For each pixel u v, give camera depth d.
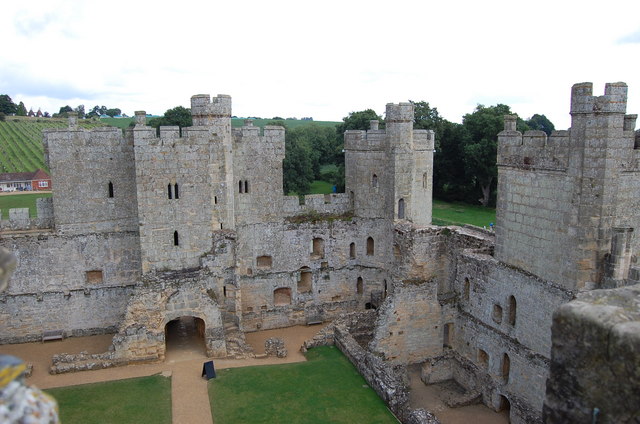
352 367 37.16
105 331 43.66
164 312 37.66
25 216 42.50
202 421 30.11
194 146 40.06
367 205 48.78
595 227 27.98
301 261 49.09
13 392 6.33
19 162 139.50
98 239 42.38
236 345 39.22
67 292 42.28
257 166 46.47
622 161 27.62
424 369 40.00
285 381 34.84
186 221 40.88
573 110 28.25
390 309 38.97
